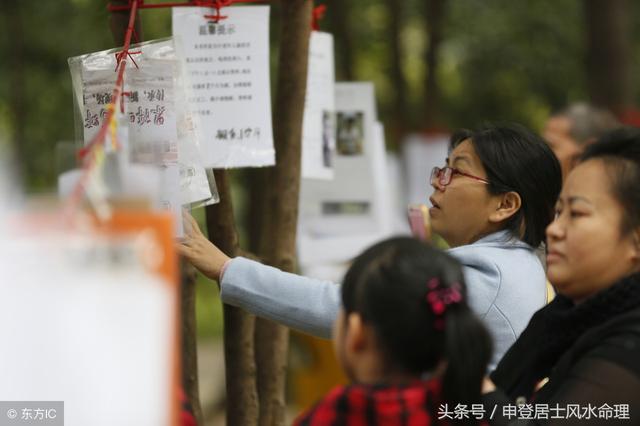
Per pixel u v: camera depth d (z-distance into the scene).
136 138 5.84
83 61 6.03
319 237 9.56
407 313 4.17
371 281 4.25
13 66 21.23
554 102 25.12
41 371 3.35
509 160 6.32
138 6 6.68
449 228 6.47
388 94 25.48
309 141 8.25
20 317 3.35
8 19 21.00
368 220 9.56
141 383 3.37
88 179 3.62
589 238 4.83
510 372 5.34
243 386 7.11
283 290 5.97
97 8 9.88
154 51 5.98
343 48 20.31
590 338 4.79
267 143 6.88
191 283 6.77
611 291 4.81
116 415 3.36
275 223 7.50
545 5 24.09
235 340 7.09
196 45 6.91
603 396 4.61
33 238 3.38
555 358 5.17
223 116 6.89
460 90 26.89
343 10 20.25
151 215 3.45
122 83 5.86
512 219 6.40
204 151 6.42
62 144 4.12
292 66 7.46
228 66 6.89
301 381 14.12
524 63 24.27
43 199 3.60
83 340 3.36
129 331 3.38
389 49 24.12
